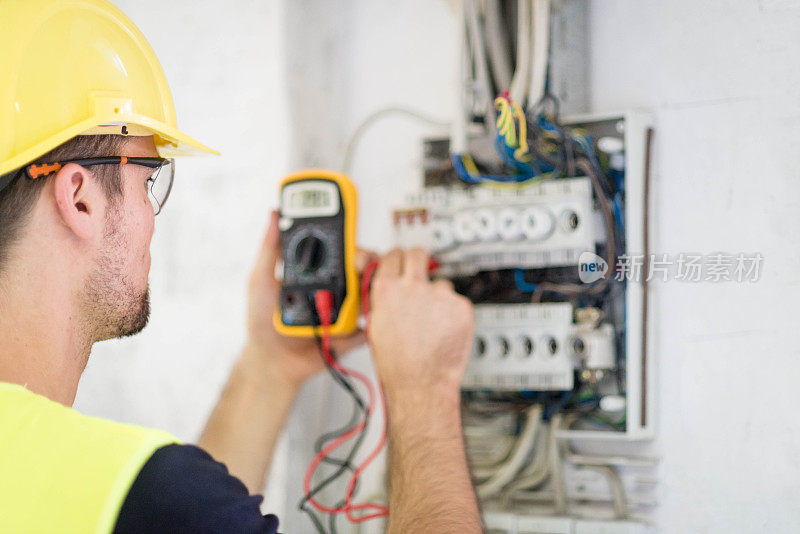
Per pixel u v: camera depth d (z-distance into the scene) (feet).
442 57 4.41
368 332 3.63
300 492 4.64
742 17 3.47
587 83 3.96
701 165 3.57
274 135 4.79
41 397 2.04
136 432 2.01
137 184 2.60
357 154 4.65
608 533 3.57
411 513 2.90
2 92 2.38
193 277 4.91
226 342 4.81
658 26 3.72
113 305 2.47
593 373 3.62
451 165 4.13
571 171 3.62
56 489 1.85
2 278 2.25
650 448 3.68
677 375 3.61
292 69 4.76
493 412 3.98
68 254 2.35
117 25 2.76
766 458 3.37
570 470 3.90
